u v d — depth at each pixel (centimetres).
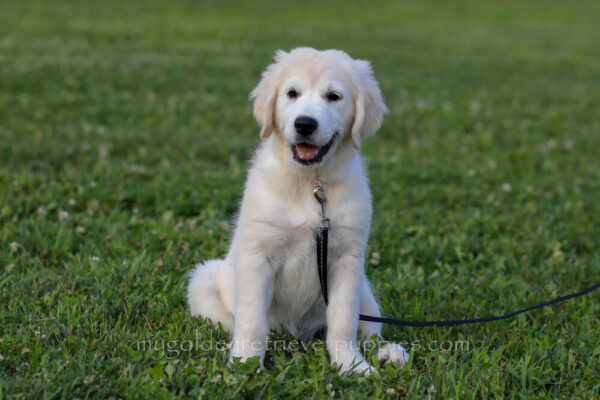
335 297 331
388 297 411
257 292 324
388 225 538
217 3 2547
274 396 281
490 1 3212
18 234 467
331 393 282
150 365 302
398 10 2753
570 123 1007
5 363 289
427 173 700
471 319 358
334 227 325
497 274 455
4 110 884
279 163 328
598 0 3359
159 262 430
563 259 486
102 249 456
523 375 303
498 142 882
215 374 292
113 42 1598
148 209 553
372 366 322
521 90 1286
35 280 388
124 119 897
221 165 702
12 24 1742
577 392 295
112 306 360
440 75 1423
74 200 545
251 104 1012
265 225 322
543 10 3005
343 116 331
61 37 1603
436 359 322
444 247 500
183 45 1623
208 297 369
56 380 275
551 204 626
